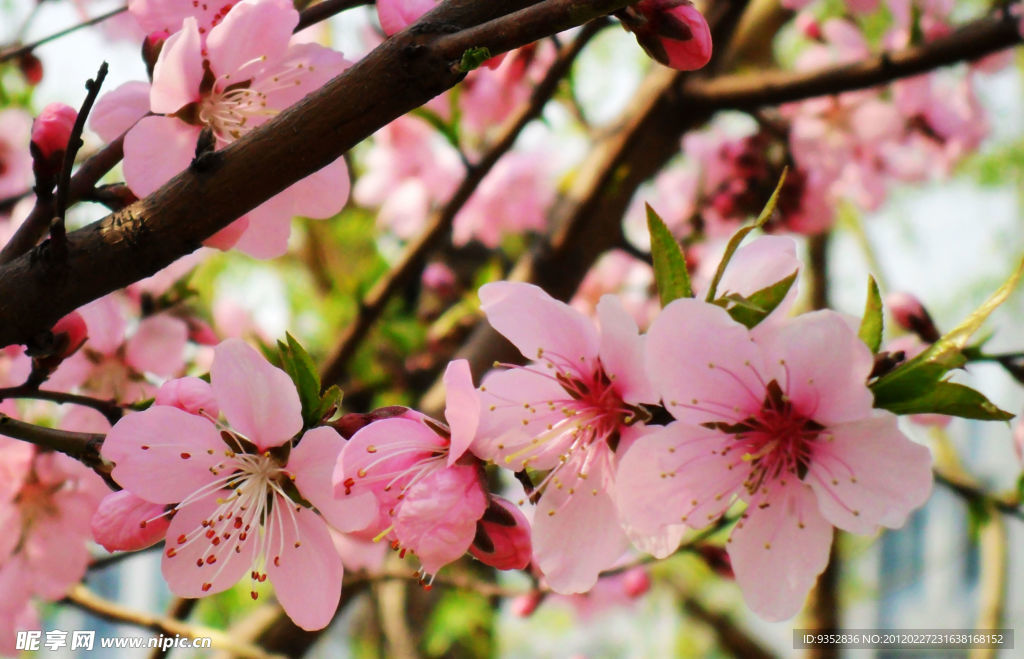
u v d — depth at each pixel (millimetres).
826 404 353
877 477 352
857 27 733
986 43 500
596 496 361
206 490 359
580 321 361
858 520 352
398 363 703
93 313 453
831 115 717
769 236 363
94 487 445
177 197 343
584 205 552
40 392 372
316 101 340
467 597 714
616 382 361
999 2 521
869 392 349
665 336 351
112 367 456
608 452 362
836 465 354
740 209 709
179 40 368
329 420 363
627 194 576
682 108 570
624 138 555
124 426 356
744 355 351
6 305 344
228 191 342
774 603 356
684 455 356
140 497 358
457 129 493
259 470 360
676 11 357
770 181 700
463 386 347
